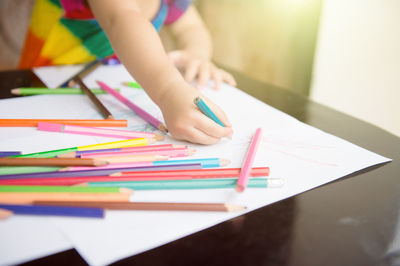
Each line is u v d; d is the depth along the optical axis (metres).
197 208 0.30
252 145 0.41
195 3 1.42
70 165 0.35
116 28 0.56
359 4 0.99
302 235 0.28
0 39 1.16
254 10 1.25
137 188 0.33
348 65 1.05
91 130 0.45
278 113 0.52
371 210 0.32
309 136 0.45
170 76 0.48
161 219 0.29
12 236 0.27
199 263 0.25
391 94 1.01
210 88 0.62
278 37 1.19
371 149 0.44
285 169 0.37
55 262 0.25
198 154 0.40
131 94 0.59
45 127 0.45
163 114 0.45
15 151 0.39
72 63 0.79
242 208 0.30
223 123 0.44
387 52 0.98
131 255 0.26
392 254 0.27
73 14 0.81
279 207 0.32
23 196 0.30
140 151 0.40
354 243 0.28
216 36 1.40
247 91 0.61
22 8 1.16
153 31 0.55
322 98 1.13
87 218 0.29
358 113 1.08
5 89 0.58
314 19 1.08
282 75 1.21
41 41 0.90
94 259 0.25
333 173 0.37
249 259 0.26
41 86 0.59
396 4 0.93
